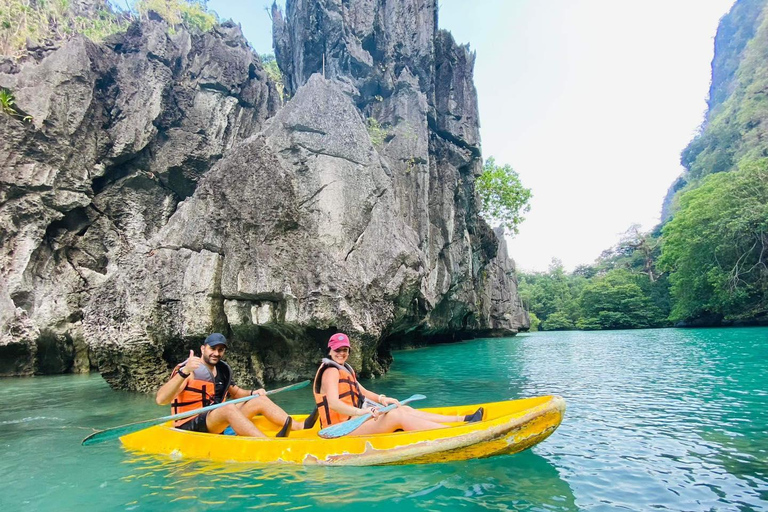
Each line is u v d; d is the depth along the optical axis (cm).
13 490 438
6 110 1545
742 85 6047
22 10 2028
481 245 3103
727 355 1517
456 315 2719
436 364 1570
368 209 1212
